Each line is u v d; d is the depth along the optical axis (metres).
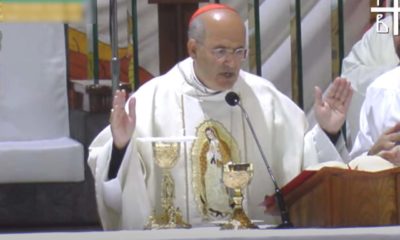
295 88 22.94
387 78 16.66
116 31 17.72
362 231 8.02
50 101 21.91
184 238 7.85
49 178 20.19
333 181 10.98
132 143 12.83
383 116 16.34
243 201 13.47
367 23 23.19
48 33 21.81
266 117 13.85
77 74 22.42
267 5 23.31
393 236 7.91
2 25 21.52
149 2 17.23
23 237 7.99
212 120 13.71
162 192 13.17
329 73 23.48
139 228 12.97
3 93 21.61
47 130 21.89
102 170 12.95
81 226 20.75
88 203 20.69
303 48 23.44
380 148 13.16
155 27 22.67
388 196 10.93
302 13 23.53
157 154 12.66
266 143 13.80
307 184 11.20
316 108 13.47
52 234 8.03
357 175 10.94
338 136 13.58
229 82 13.30
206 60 13.28
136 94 13.88
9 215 20.59
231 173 11.98
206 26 13.20
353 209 10.96
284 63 23.36
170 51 17.48
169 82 13.89
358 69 21.30
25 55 21.70
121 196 12.88
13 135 21.64
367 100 16.69
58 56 21.94
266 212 11.96
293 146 13.79
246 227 11.84
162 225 12.64
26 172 20.08
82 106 21.12
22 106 21.72
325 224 11.04
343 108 13.45
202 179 13.46
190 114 13.71
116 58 17.75
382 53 21.38
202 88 13.70
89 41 21.55
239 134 13.77
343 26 22.70
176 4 17.36
